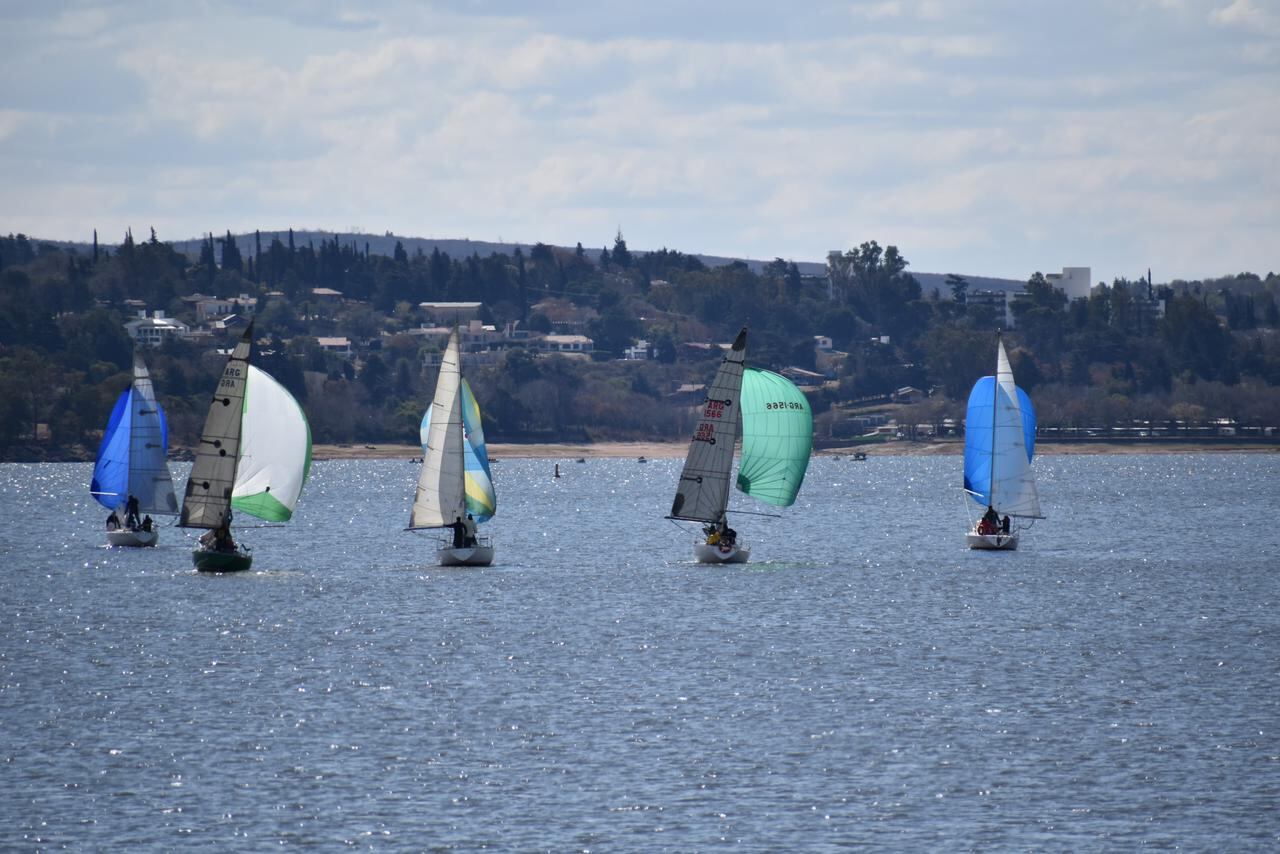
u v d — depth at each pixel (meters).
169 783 152.50
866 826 139.62
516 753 162.38
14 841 136.62
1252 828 139.12
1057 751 162.75
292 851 134.25
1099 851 133.88
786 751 162.75
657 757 160.62
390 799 147.38
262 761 159.88
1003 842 135.75
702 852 133.62
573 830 138.88
